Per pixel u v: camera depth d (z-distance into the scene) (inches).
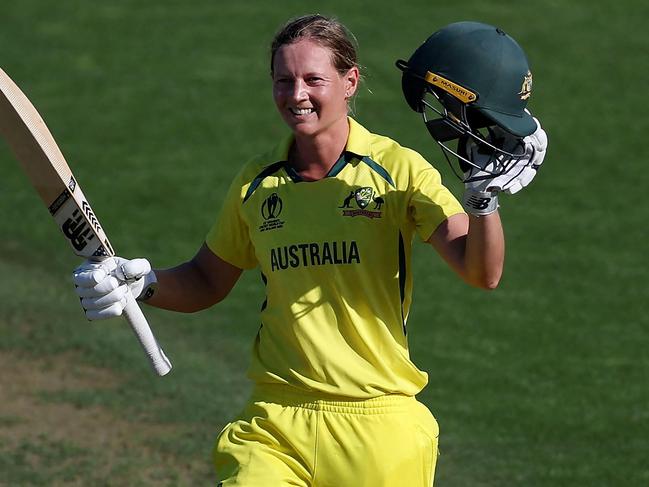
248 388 1322.6
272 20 2736.2
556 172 2021.4
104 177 2057.1
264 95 2397.9
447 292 1608.0
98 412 1232.2
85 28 2726.4
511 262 1699.1
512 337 1460.4
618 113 2262.6
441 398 1283.2
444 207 637.9
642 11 2714.1
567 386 1315.2
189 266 711.7
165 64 2544.3
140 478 1069.8
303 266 648.4
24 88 2453.2
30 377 1330.0
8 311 1534.2
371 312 645.3
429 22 2672.2
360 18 2694.4
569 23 2655.0
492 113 599.5
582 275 1654.8
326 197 650.2
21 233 1855.3
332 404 643.5
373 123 2229.3
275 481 635.5
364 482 639.8
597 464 1114.1
